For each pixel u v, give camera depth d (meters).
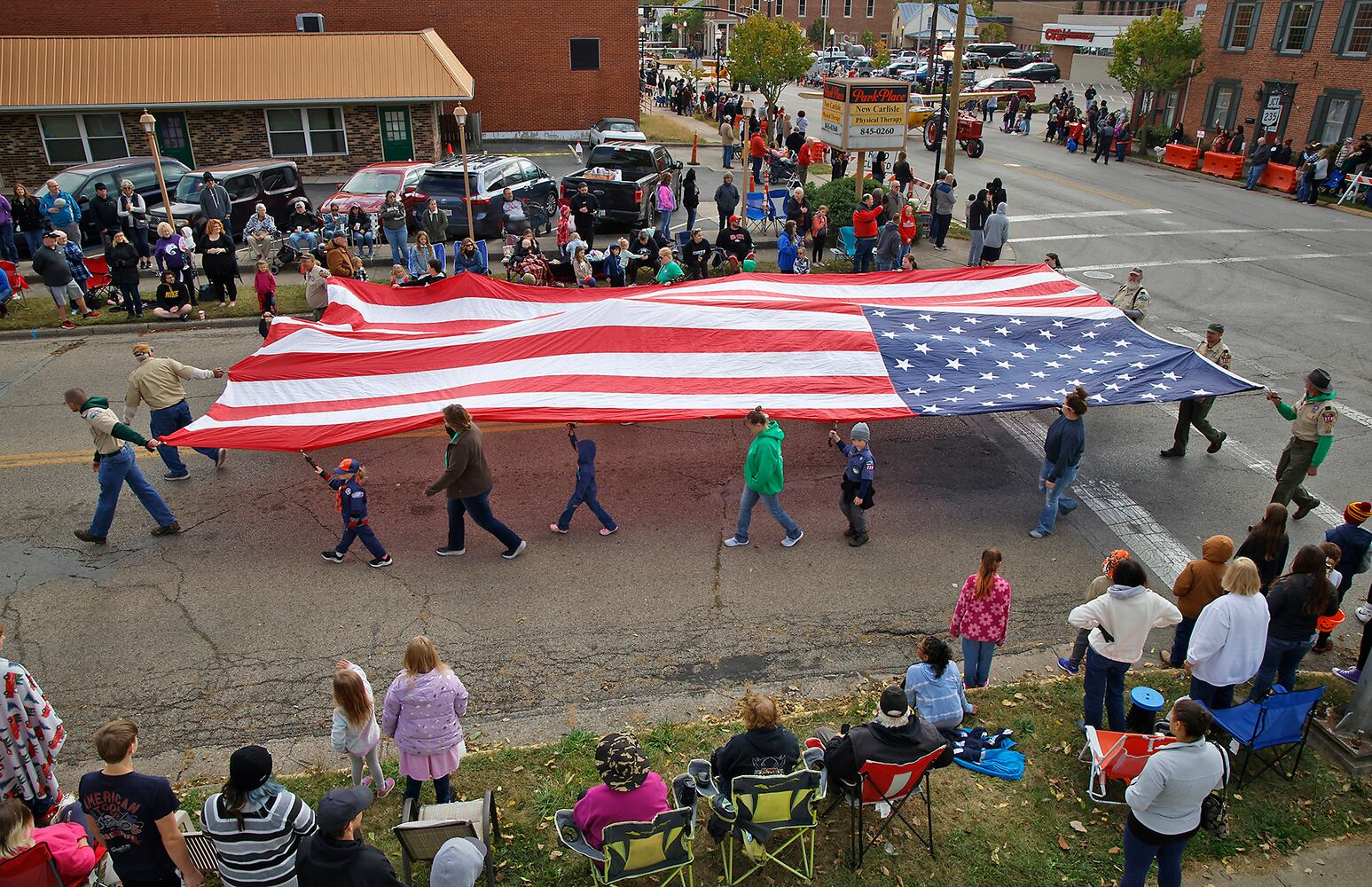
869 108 22.03
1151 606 6.38
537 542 9.84
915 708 6.37
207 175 19.47
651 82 55.97
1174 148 34.25
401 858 5.76
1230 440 12.29
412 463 11.65
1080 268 20.33
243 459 11.70
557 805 6.23
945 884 5.64
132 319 16.39
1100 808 6.25
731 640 8.30
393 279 14.64
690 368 10.99
